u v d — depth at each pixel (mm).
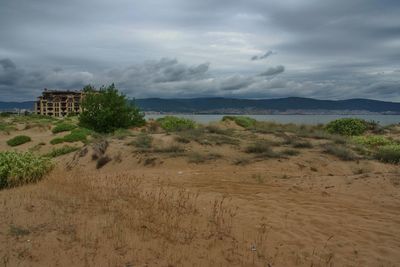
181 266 4684
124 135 17422
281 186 9555
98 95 27938
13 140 26406
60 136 27438
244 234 5734
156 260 4766
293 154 13891
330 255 5219
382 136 23469
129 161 13672
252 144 15172
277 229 6062
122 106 27422
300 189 9180
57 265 4488
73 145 23812
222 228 5867
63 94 115625
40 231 5258
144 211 6375
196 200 7551
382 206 7812
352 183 9516
